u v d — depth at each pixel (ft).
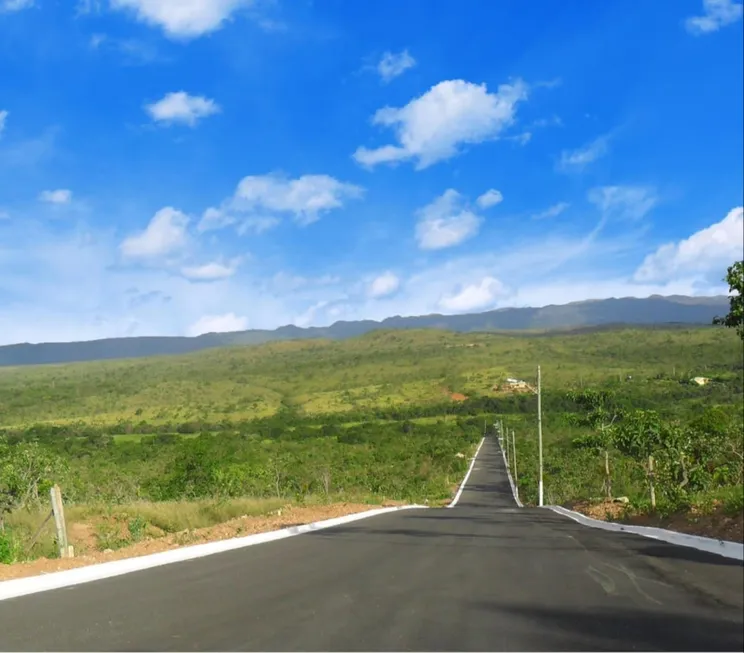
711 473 73.97
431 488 177.88
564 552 38.78
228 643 19.54
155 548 41.60
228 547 44.55
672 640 18.72
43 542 48.93
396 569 33.24
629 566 31.65
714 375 304.91
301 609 23.93
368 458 222.89
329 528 60.75
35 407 399.24
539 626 20.71
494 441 343.67
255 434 303.89
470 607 23.71
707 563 30.99
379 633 20.33
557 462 168.14
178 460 114.83
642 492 100.07
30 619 23.16
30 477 64.34
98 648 19.34
